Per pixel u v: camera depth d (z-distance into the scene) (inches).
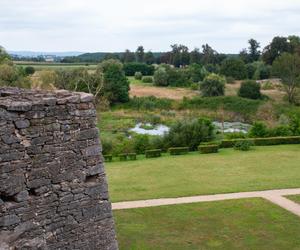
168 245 704.4
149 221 820.0
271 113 2765.7
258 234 746.2
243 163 1330.0
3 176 327.6
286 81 3063.5
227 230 767.7
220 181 1119.6
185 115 2741.1
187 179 1152.2
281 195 974.4
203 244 707.4
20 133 338.3
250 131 1707.7
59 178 364.8
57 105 361.4
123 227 787.4
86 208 386.6
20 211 339.0
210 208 890.1
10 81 2204.7
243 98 3006.9
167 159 1432.1
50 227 360.2
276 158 1385.3
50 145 357.4
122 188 1067.3
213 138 1660.9
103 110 2691.9
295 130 1681.8
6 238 329.1
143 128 2305.6
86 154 385.1
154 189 1053.2
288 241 712.4
